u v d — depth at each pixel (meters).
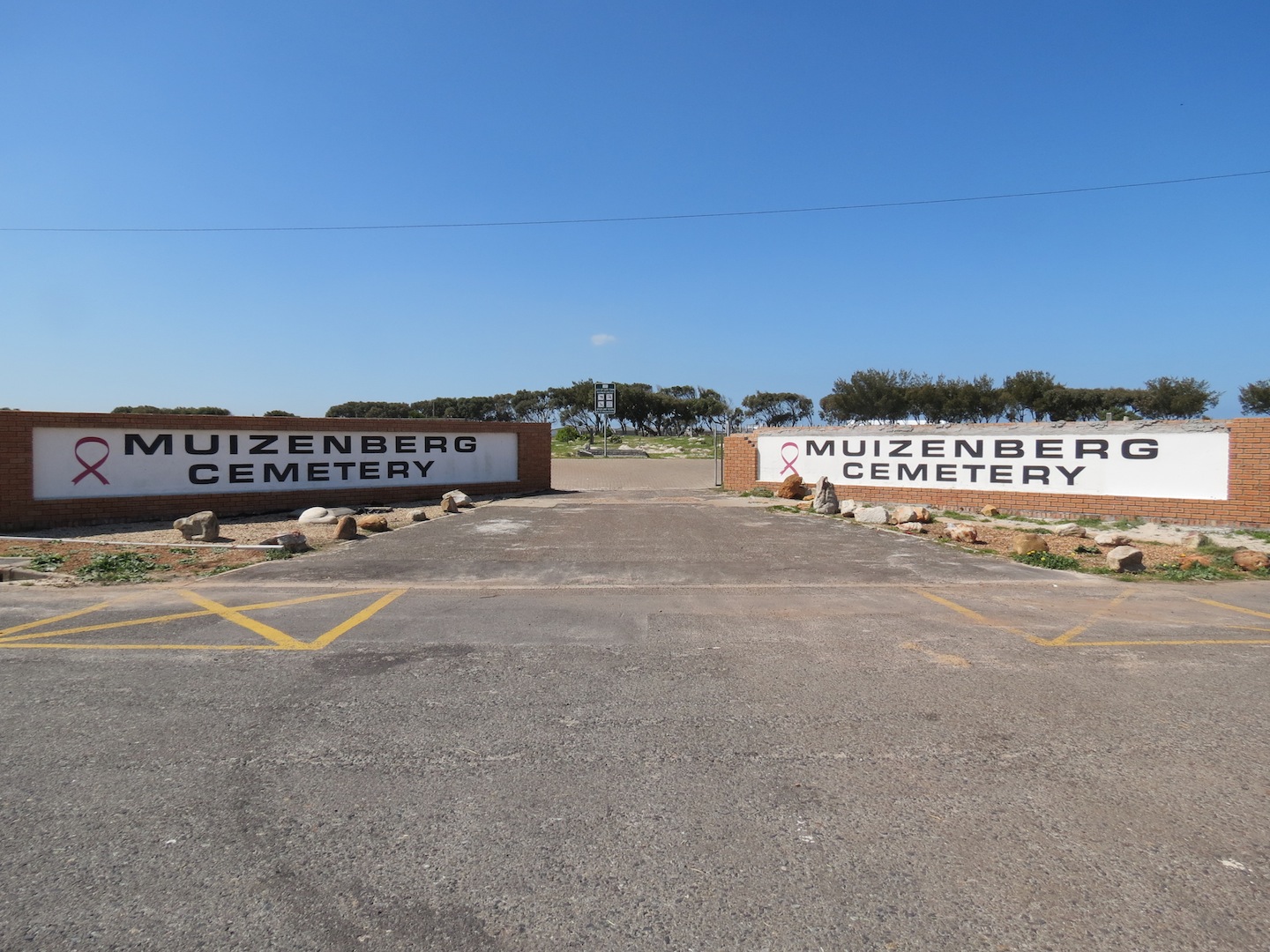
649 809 3.87
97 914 2.99
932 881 3.24
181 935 2.87
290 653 6.68
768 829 3.67
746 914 3.01
